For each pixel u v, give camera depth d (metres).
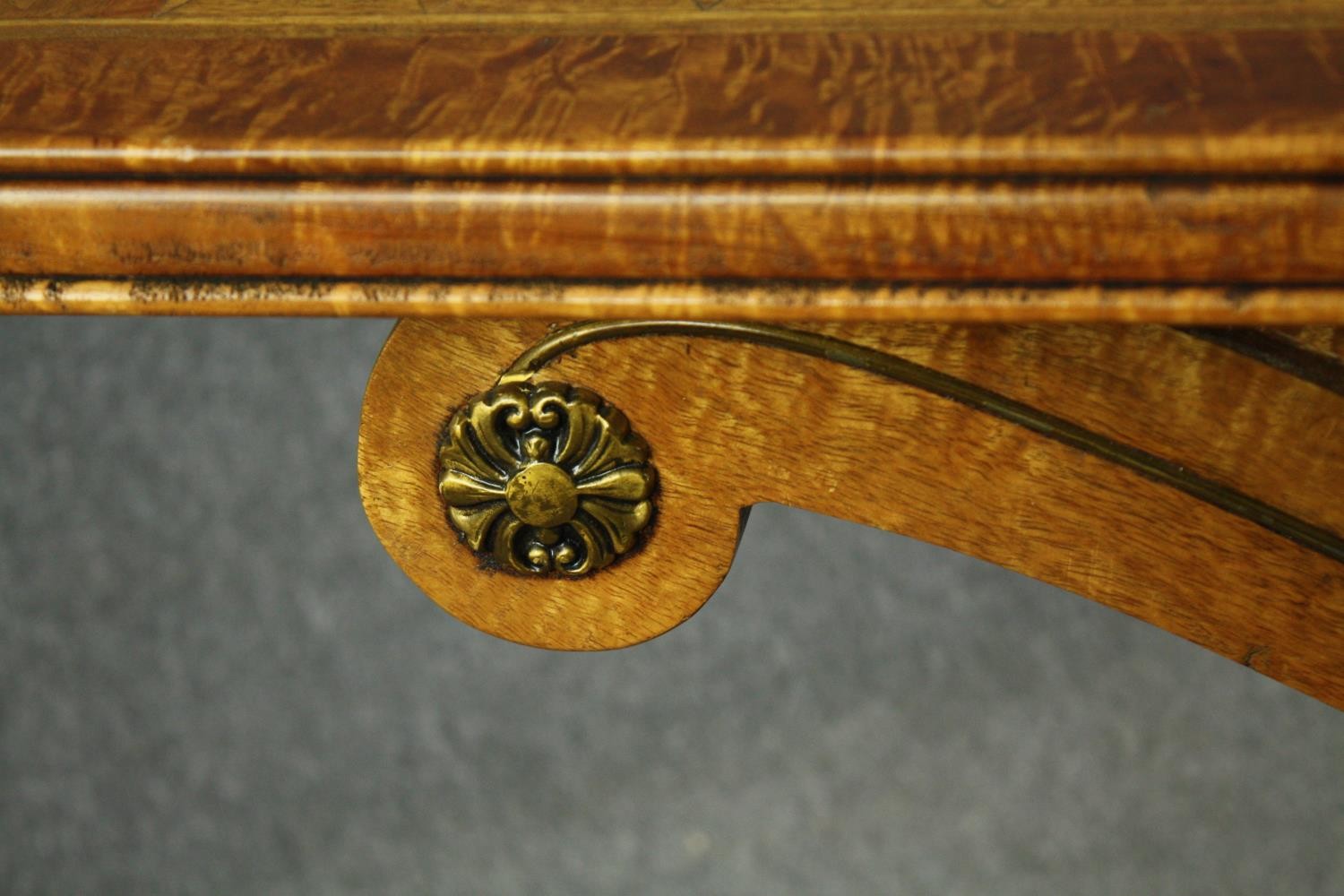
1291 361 0.68
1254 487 0.69
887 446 0.70
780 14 0.68
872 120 0.63
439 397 0.71
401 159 0.64
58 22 0.69
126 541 2.35
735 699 2.37
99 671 2.38
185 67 0.67
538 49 0.67
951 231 0.63
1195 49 0.65
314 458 2.34
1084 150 0.62
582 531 0.72
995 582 2.31
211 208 0.64
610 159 0.63
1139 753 2.30
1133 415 0.69
